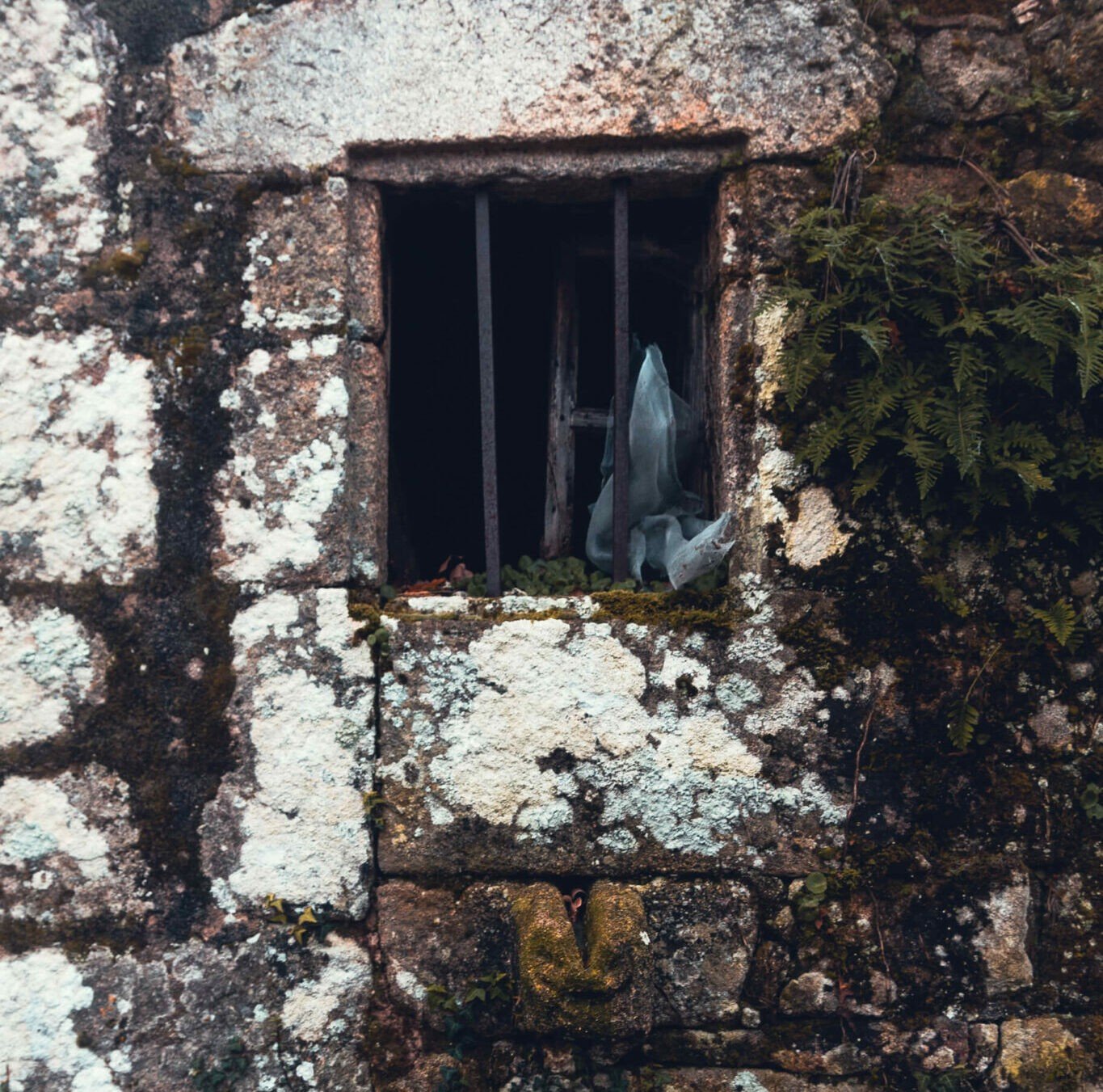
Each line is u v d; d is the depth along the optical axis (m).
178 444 2.46
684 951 2.35
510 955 2.35
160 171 2.48
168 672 2.42
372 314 2.54
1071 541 2.38
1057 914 2.36
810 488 2.43
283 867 2.39
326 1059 2.35
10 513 2.43
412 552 3.42
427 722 2.41
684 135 2.47
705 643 2.41
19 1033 2.34
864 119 2.46
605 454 2.93
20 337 2.46
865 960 2.35
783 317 2.43
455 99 2.48
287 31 2.49
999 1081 2.31
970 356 2.28
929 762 2.38
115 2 2.49
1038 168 2.47
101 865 2.39
